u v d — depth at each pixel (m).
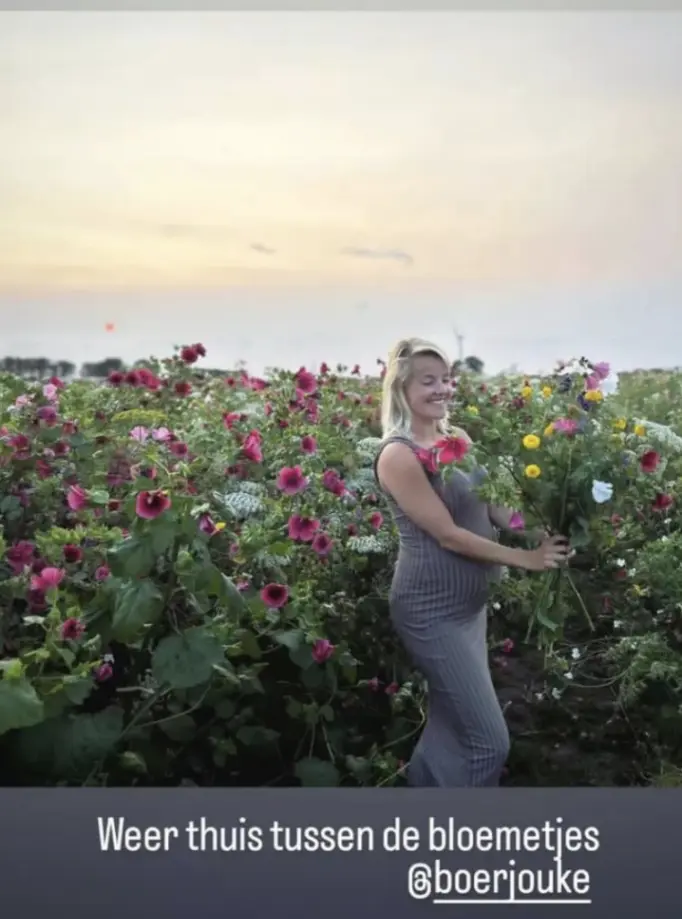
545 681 2.35
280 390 2.92
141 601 1.63
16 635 2.01
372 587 2.37
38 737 1.65
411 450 1.92
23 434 2.56
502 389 2.75
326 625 2.15
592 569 2.41
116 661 1.88
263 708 2.01
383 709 2.25
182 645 1.66
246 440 2.42
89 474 2.53
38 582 1.79
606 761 2.25
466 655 1.97
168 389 3.09
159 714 1.85
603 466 1.88
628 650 2.21
